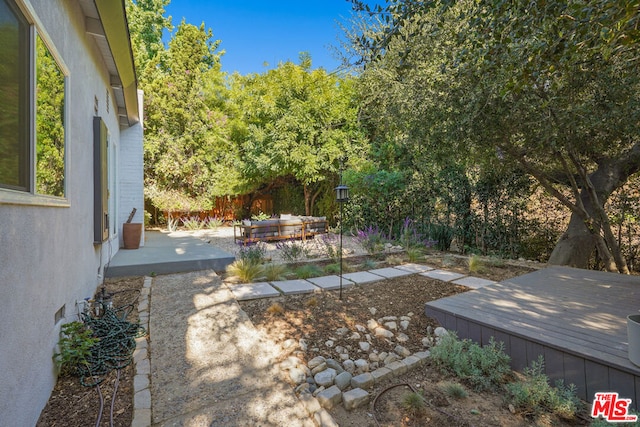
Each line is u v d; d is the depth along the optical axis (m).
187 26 13.09
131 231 6.67
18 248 1.68
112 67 5.00
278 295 4.13
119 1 3.30
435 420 2.12
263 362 2.59
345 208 10.45
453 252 7.57
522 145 5.10
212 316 3.36
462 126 4.74
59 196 2.57
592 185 5.50
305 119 11.20
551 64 2.26
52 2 2.44
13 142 1.76
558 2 1.98
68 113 2.79
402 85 6.96
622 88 3.78
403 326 3.39
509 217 6.68
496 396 2.39
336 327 3.32
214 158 13.50
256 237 8.32
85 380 2.30
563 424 2.12
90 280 3.66
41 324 1.99
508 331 2.83
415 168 8.76
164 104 12.30
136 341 2.82
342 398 2.29
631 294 3.92
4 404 1.50
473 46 2.78
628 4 1.66
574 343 2.54
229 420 1.95
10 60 1.73
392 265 6.04
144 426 1.86
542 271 5.27
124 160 7.63
